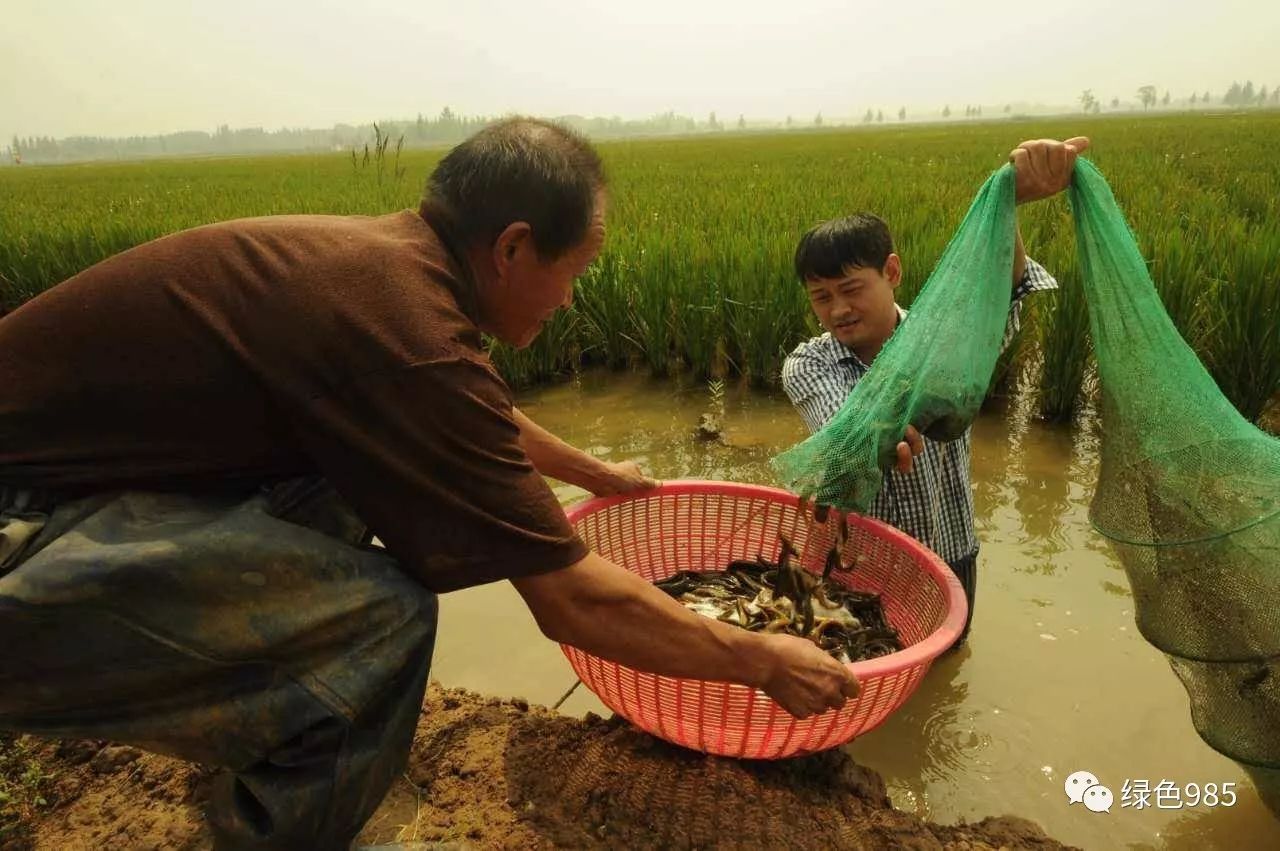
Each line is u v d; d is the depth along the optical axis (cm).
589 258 182
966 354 246
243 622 161
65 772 246
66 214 1368
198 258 161
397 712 179
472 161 170
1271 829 236
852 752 269
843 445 253
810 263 273
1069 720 278
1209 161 1669
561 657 320
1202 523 216
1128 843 233
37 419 159
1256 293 461
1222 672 219
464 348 160
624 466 310
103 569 150
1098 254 236
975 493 432
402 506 160
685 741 241
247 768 176
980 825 234
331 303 154
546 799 235
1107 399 238
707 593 309
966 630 316
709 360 627
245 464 165
